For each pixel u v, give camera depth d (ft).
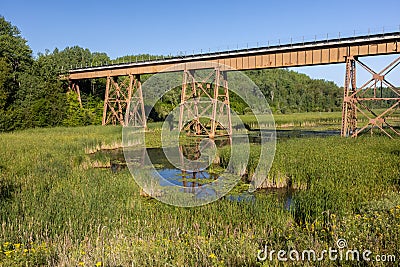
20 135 131.44
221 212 42.91
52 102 184.96
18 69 198.39
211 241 29.96
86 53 329.52
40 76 195.52
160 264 25.32
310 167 63.21
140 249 27.61
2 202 44.01
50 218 39.52
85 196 48.21
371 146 84.94
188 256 26.84
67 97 191.11
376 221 30.99
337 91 419.54
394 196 42.19
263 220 40.06
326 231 31.89
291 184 61.62
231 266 24.89
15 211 40.73
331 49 116.26
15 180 58.39
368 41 108.58
